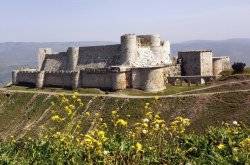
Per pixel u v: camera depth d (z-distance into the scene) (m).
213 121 72.31
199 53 119.94
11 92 113.81
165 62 124.31
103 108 91.12
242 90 85.94
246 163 16.39
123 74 109.56
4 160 18.61
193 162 17.27
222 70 124.94
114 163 17.20
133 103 89.25
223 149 18.28
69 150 18.20
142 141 18.94
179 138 19.73
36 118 93.69
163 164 17.64
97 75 114.12
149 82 107.50
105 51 123.44
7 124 94.25
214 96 83.56
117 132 19.55
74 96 22.05
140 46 120.50
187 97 85.44
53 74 124.12
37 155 18.78
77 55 129.62
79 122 20.53
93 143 17.09
